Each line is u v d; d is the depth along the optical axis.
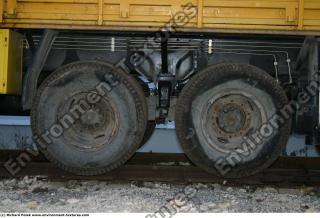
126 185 6.53
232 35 6.57
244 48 6.78
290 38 6.71
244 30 6.27
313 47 6.51
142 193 6.18
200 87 6.49
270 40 6.75
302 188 6.55
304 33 6.28
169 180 6.71
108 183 6.60
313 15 6.24
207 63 6.79
